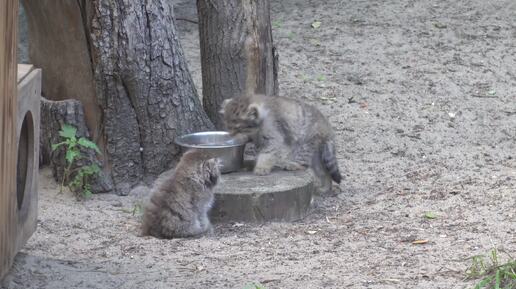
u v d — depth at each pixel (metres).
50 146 12.11
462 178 12.70
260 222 11.07
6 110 7.82
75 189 11.85
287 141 11.95
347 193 12.31
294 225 11.05
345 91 16.14
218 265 9.41
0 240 7.96
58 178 12.13
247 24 12.99
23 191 9.06
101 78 11.70
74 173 11.91
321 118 12.41
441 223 10.87
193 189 10.46
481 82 16.48
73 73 11.97
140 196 11.95
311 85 16.38
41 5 11.82
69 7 11.65
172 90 12.09
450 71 16.89
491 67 17.09
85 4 11.59
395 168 13.27
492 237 10.22
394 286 8.58
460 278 8.79
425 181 12.65
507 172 12.88
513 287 8.31
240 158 11.98
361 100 15.80
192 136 11.98
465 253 9.66
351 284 8.66
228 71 13.11
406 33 18.67
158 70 11.90
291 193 11.14
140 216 11.30
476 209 11.33
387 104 15.63
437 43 18.17
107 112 11.87
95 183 11.96
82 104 12.00
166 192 10.55
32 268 9.05
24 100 8.60
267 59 13.24
